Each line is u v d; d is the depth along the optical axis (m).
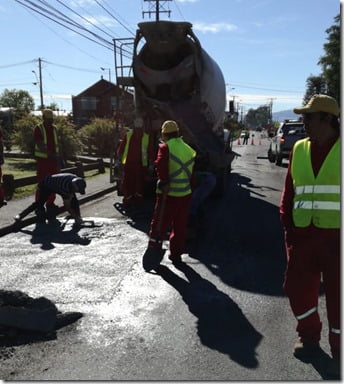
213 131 11.43
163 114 10.02
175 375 3.49
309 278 3.68
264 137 75.69
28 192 11.14
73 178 8.21
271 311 4.69
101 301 4.85
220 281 5.57
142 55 9.88
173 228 6.16
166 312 4.62
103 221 8.70
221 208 10.49
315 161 3.52
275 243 7.42
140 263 6.18
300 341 3.80
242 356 3.77
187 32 9.62
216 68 10.95
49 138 9.26
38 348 3.88
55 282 5.41
